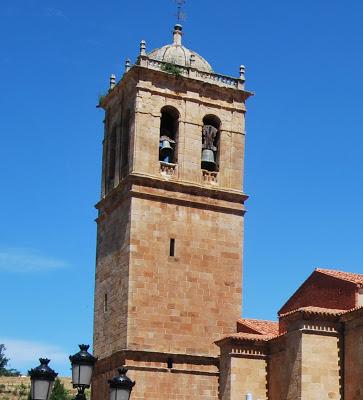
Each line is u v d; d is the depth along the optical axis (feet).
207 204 188.55
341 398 146.30
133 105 189.98
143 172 184.14
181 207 186.09
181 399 174.19
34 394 72.95
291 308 182.60
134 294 176.96
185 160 189.16
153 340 175.94
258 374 165.48
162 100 190.49
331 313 149.28
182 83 193.06
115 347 179.11
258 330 176.35
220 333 182.60
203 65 203.31
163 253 181.78
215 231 188.24
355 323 146.20
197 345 179.42
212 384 177.37
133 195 182.09
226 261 187.62
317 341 147.95
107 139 207.31
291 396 148.36
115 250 188.24
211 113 195.52
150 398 171.73
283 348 161.38
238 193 191.93
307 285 177.06
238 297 186.70
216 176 192.24
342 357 148.15
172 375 174.91
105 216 198.29
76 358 76.48
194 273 183.62
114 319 182.39
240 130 197.57
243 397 163.32
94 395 186.29
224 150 194.49
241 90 198.80
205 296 183.42
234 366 164.76
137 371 172.35
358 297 159.02
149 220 182.29
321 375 146.41
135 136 185.57
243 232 191.01
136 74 189.57
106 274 192.03
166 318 178.29
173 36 208.64
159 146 188.65
